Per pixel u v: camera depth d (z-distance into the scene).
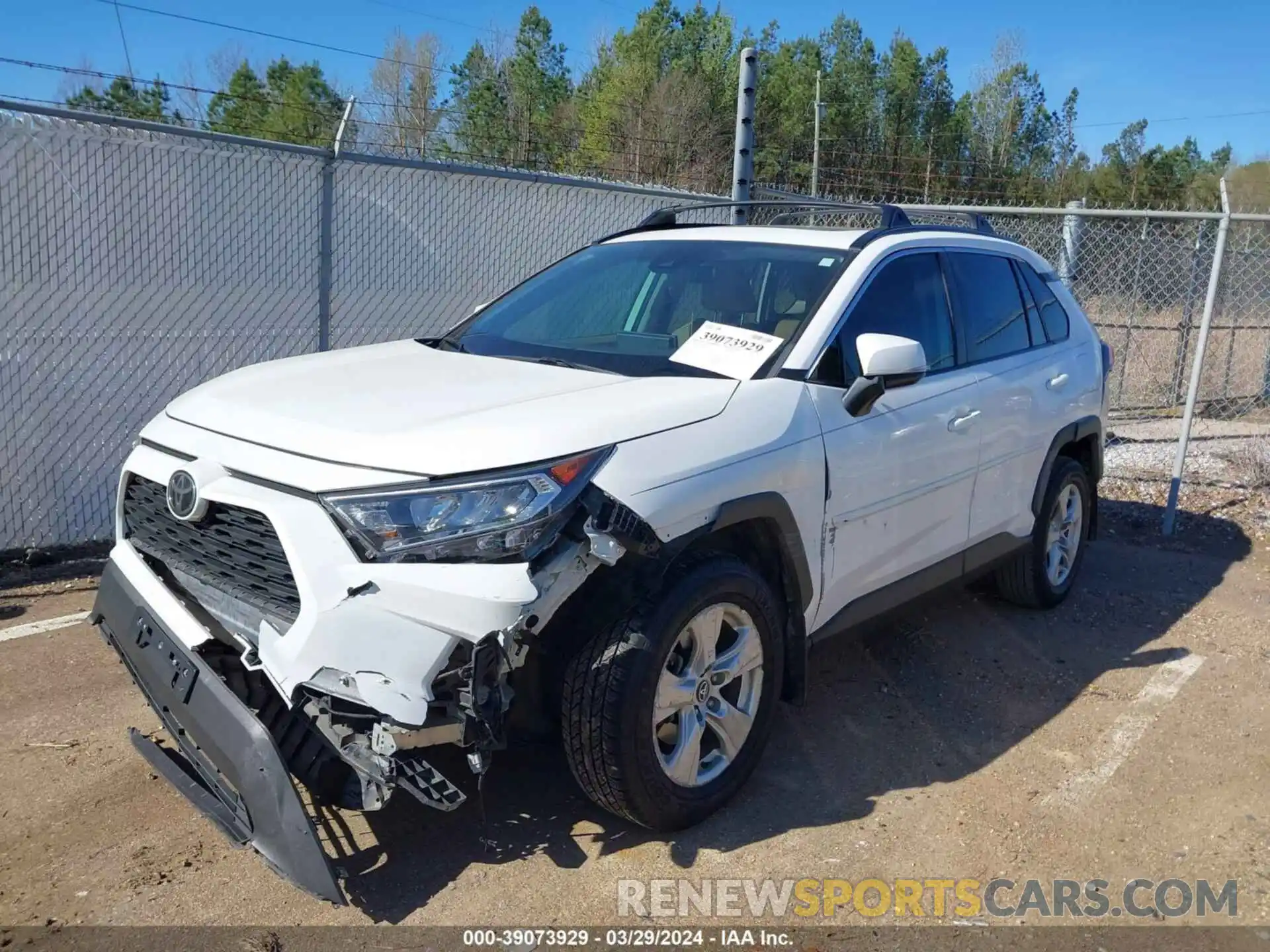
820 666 3.90
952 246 4.61
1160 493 7.79
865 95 61.84
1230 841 3.31
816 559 3.51
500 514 2.61
